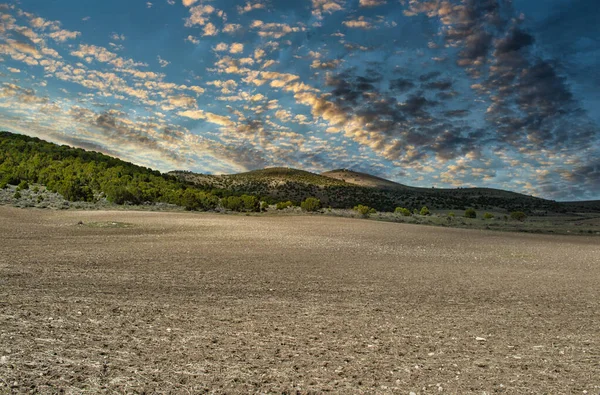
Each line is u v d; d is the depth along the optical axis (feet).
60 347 17.47
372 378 15.57
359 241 93.91
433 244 93.09
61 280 35.14
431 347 19.93
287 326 23.07
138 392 13.48
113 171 267.59
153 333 20.43
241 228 119.14
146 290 32.50
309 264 53.98
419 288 38.27
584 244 109.19
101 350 17.42
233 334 20.95
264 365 16.57
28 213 134.62
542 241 113.70
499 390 14.74
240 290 34.30
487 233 138.00
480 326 24.57
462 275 48.06
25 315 22.45
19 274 37.14
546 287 40.96
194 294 31.71
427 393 14.28
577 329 24.50
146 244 72.18
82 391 13.34
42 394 12.98
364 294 34.37
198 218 150.30
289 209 231.50
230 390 13.96
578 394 14.52
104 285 33.81
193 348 18.33
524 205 479.82
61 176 239.09
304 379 15.24
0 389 13.10
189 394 13.50
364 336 21.56
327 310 27.78
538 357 18.83
